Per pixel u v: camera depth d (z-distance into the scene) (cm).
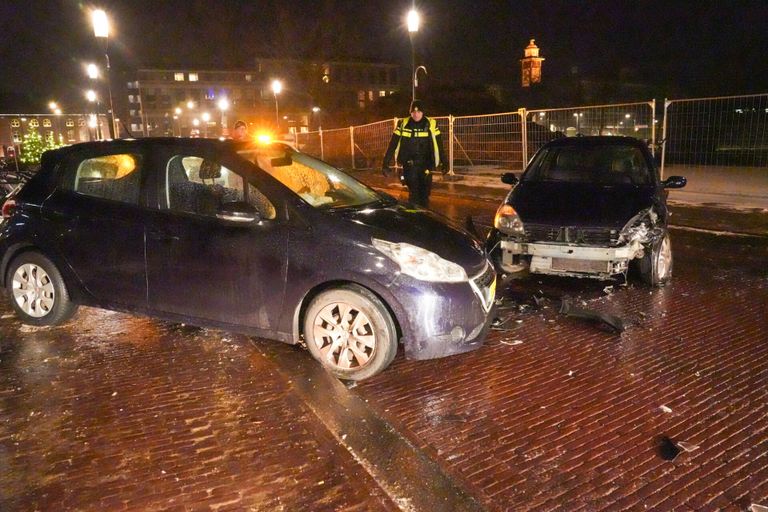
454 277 406
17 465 306
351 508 274
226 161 446
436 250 409
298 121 5475
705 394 386
